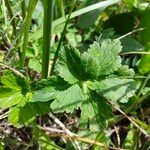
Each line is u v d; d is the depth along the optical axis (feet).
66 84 0.37
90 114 0.36
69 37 0.49
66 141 0.43
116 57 0.37
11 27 0.44
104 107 0.37
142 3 0.53
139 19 0.53
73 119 0.46
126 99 0.37
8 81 0.37
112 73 0.38
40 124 0.44
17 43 0.39
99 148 0.41
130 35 0.52
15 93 0.38
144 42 0.49
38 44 0.44
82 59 0.37
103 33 0.47
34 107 0.38
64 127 0.42
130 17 0.53
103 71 0.37
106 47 0.38
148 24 0.48
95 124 0.36
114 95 0.37
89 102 0.36
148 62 0.46
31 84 0.38
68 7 0.52
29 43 0.45
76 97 0.36
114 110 0.46
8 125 0.43
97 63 0.37
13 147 0.43
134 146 0.43
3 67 0.42
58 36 0.49
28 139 0.44
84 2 0.47
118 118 0.44
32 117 0.38
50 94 0.36
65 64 0.37
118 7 0.54
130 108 0.44
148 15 0.48
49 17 0.34
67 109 0.35
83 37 0.51
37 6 0.48
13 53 0.42
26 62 0.45
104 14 0.54
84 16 0.48
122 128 0.46
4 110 0.43
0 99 0.37
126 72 0.37
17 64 0.42
